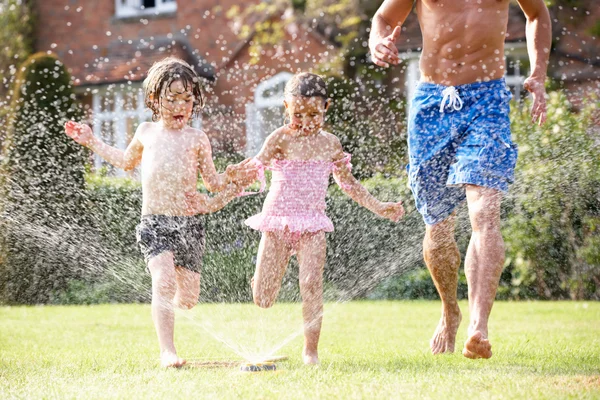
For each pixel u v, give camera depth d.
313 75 5.79
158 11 23.25
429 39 5.69
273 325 7.52
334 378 4.52
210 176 5.79
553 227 9.89
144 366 5.18
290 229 5.46
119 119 16.86
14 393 4.22
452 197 5.72
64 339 6.92
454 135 5.52
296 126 5.69
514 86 18.19
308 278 5.44
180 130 5.79
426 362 5.24
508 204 9.84
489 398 3.88
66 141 10.22
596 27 17.61
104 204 9.73
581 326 7.66
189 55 22.45
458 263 5.79
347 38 19.58
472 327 4.89
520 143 9.60
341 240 8.41
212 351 6.13
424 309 9.45
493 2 5.57
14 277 10.37
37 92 13.00
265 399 3.90
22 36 23.33
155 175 5.60
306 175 5.60
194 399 3.94
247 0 22.44
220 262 8.77
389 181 9.33
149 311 9.42
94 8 23.50
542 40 5.78
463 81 5.55
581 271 10.14
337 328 7.65
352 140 10.37
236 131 13.98
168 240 5.53
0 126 11.33
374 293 11.09
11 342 6.74
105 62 22.70
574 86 16.97
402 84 18.34
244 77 20.69
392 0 6.02
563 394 3.96
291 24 20.42
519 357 5.45
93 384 4.45
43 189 9.97
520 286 10.70
